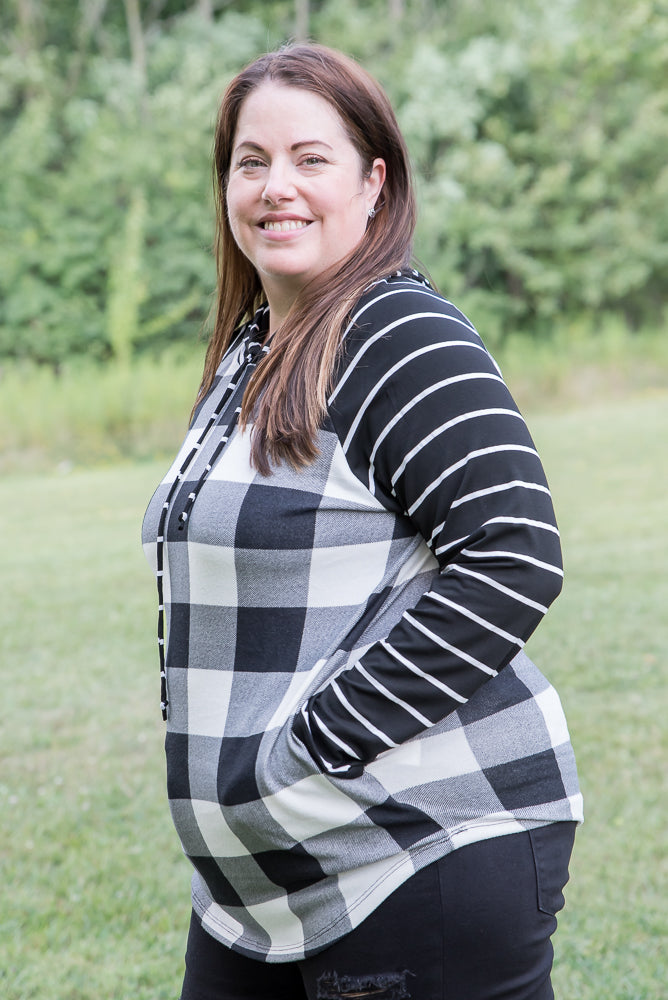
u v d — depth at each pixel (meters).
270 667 1.32
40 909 2.90
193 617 1.37
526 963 1.29
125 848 3.26
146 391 13.39
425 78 16.98
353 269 1.41
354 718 1.25
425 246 16.45
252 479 1.33
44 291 16.05
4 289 16.03
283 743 1.28
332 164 1.43
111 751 4.05
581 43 17.61
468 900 1.27
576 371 14.88
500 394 1.27
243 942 1.42
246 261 1.72
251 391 1.37
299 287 1.48
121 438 12.99
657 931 2.66
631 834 3.16
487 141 17.73
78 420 12.95
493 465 1.23
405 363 1.27
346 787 1.26
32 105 17.06
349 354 1.31
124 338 15.60
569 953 2.56
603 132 17.98
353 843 1.29
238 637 1.33
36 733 4.21
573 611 5.43
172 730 1.41
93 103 17.78
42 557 7.50
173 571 1.40
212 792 1.34
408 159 1.50
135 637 5.54
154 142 16.84
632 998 2.37
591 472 9.37
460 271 17.67
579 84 17.92
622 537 7.02
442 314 1.31
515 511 1.22
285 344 1.37
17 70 17.81
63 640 5.50
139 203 15.98
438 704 1.25
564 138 17.81
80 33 18.92
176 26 19.75
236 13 20.55
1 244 16.23
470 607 1.22
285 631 1.31
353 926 1.29
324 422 1.30
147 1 20.39
